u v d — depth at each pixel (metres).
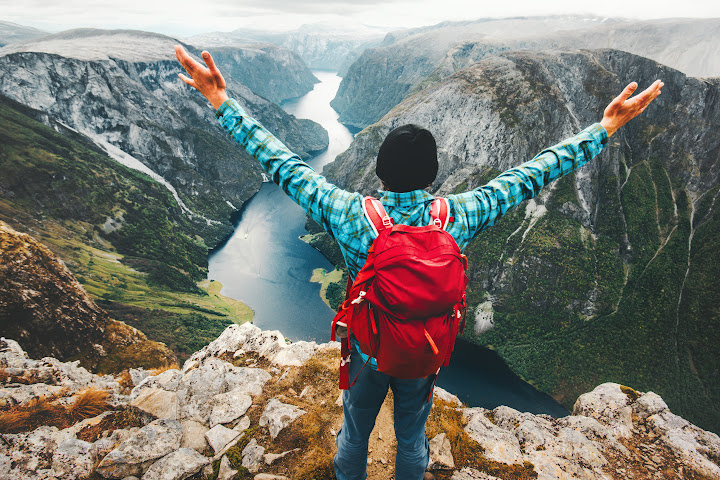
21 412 6.72
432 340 1.92
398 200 2.27
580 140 2.49
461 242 2.30
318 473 4.71
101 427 6.36
